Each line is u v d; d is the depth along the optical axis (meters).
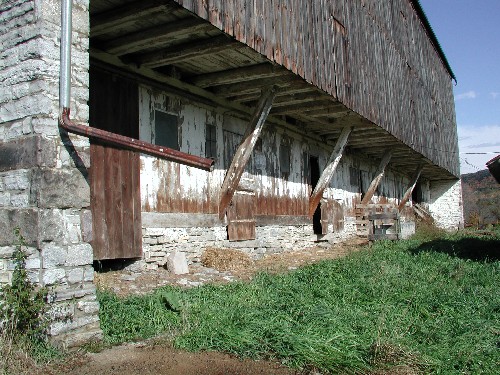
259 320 4.97
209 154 9.61
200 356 4.20
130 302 5.60
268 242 11.69
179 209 8.66
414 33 18.11
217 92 9.62
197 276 7.88
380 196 20.89
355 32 12.01
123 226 7.45
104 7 6.18
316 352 4.12
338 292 6.72
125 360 4.07
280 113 11.37
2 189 4.48
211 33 7.05
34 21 4.40
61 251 4.34
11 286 4.16
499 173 10.91
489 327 5.04
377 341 4.24
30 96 4.36
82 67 4.62
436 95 20.92
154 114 8.25
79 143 4.57
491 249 11.99
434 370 4.00
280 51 8.15
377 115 13.02
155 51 7.60
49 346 4.16
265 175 11.77
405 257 10.61
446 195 28.77
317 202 13.70
